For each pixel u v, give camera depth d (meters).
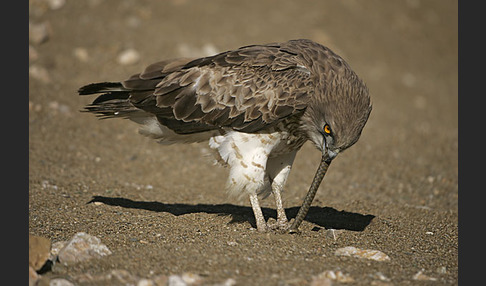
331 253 10.05
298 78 11.04
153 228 11.16
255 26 25.20
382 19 30.22
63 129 17.62
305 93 10.98
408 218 13.20
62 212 12.07
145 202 13.45
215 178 16.06
